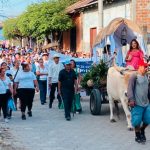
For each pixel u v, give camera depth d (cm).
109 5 2931
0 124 1487
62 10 3656
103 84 1653
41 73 2031
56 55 1919
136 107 1155
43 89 2031
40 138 1246
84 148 1117
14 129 1391
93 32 3281
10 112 1612
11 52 3391
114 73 1423
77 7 3438
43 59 2116
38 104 2025
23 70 1622
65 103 1557
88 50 3378
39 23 3662
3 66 1558
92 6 3181
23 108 1597
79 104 1714
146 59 1548
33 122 1522
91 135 1281
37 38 3894
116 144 1158
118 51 1812
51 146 1144
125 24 1739
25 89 1605
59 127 1417
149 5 2494
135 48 1523
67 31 3888
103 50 1844
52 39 3903
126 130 1349
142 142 1162
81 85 1727
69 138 1242
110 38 1789
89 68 1888
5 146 1151
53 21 3584
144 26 2448
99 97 1639
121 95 1357
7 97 1548
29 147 1135
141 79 1148
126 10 2656
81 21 3525
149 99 1165
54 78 1886
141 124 1222
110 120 1510
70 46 3825
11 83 1578
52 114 1706
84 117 1617
